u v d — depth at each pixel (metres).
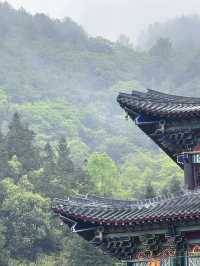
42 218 186.25
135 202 48.91
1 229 179.50
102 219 46.91
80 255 144.88
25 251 184.00
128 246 48.78
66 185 198.12
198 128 50.03
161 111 49.53
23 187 195.75
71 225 48.16
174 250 47.66
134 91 51.09
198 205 46.25
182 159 50.72
